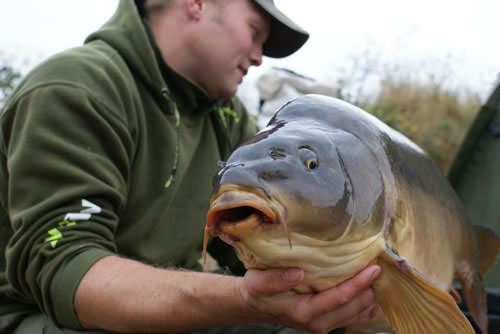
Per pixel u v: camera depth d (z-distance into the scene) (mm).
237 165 989
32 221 1422
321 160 1080
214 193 954
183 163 1888
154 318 1312
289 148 1059
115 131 1604
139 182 1738
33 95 1535
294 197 992
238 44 1968
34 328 1500
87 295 1337
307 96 1282
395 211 1244
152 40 1912
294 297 1157
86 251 1397
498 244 2074
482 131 3309
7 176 1596
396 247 1233
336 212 1056
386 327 1644
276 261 1038
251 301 1191
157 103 1816
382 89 7293
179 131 1910
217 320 1299
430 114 6891
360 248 1116
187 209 1930
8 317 1584
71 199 1445
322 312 1150
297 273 1065
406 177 1360
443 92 7027
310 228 1021
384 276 1187
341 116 1239
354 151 1172
